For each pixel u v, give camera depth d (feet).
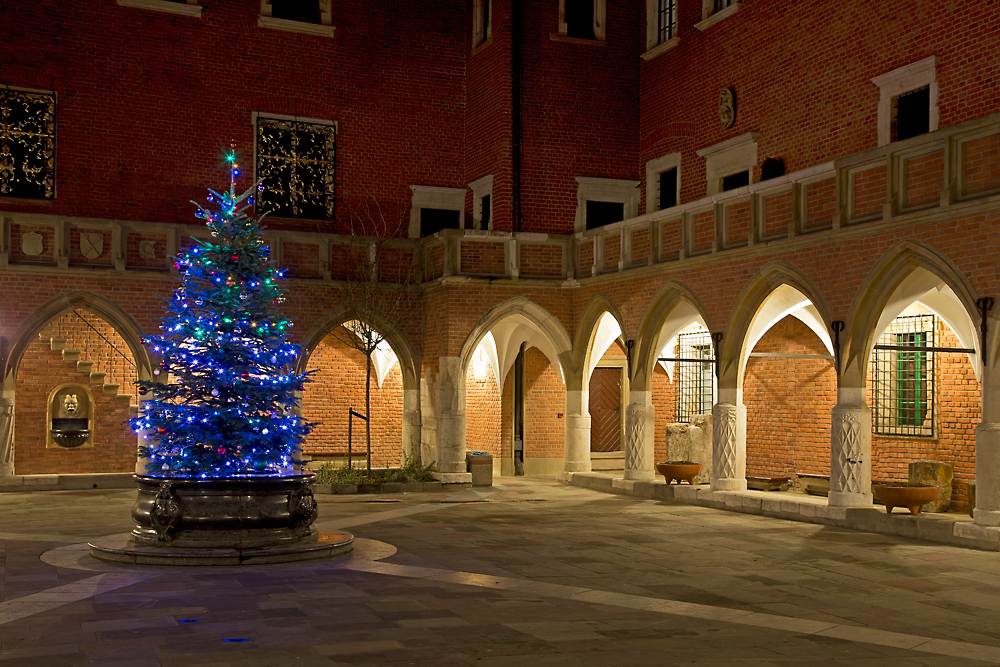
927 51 50.85
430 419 67.56
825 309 48.11
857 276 46.26
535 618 26.81
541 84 71.10
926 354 52.85
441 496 59.88
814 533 44.50
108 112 66.33
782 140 59.93
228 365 38.34
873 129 53.78
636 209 72.90
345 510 52.26
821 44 57.36
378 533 43.19
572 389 68.13
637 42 73.77
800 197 49.83
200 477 35.58
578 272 67.82
